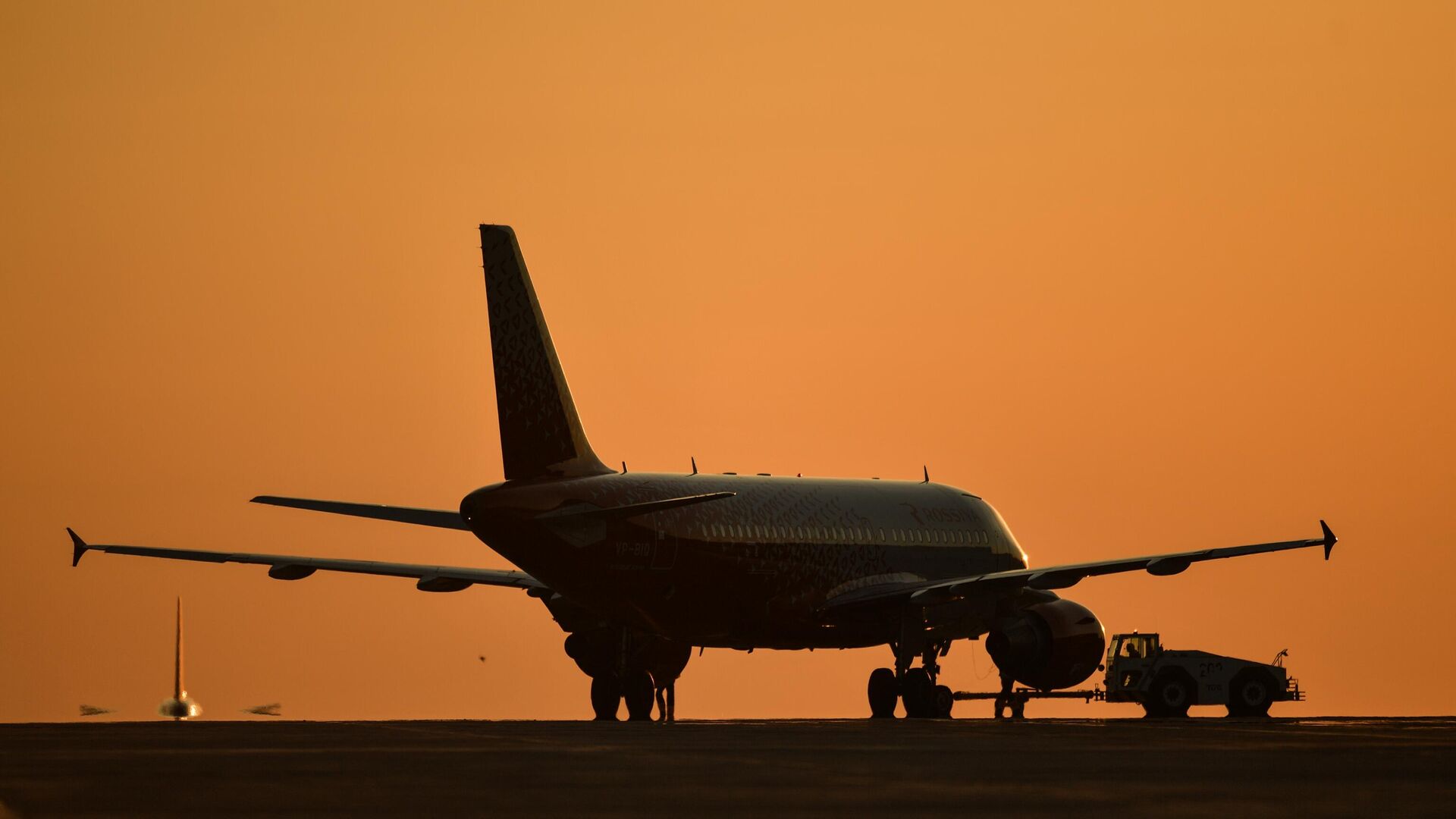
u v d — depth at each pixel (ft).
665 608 572.51
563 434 553.64
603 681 607.78
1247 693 590.96
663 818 201.46
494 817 202.18
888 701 625.00
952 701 619.26
